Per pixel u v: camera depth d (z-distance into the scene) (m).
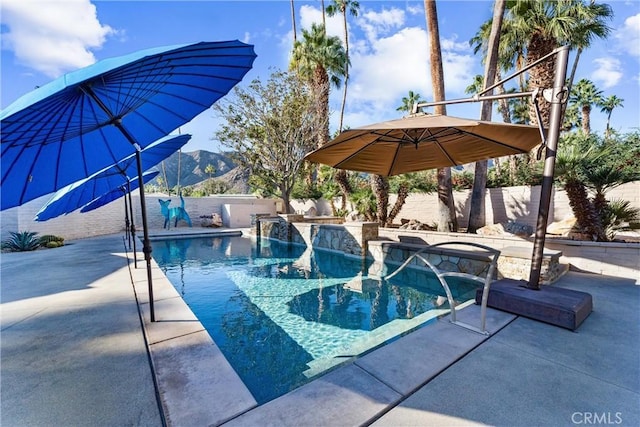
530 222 10.38
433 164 5.64
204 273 7.57
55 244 10.49
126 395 2.22
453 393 2.14
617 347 2.79
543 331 3.12
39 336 3.24
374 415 1.92
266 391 2.81
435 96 9.45
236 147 14.20
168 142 6.07
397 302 5.28
